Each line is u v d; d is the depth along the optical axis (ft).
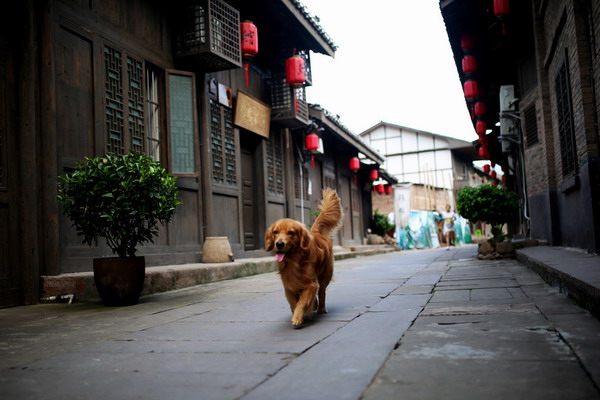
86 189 17.12
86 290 19.25
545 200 34.99
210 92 32.73
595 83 21.91
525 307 13.24
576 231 26.86
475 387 6.70
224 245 29.96
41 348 10.78
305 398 6.60
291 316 13.85
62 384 7.84
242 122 36.32
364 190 78.89
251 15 38.91
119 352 10.09
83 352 10.23
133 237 18.33
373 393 6.65
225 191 33.73
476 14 41.68
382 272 29.01
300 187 48.60
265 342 10.39
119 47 24.53
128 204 17.12
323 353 9.11
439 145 128.06
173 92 28.27
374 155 68.85
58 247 19.58
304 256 12.81
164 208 18.04
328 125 49.85
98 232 17.95
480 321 11.54
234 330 12.04
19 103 18.78
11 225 18.22
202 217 30.66
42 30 19.62
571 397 6.17
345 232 66.44
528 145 41.09
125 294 17.65
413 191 113.60
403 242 94.53
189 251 29.12
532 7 34.76
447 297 16.26
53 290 18.86
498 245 33.76
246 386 7.27
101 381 7.94
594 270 15.25
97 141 22.41
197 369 8.41
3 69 18.35
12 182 18.39
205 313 15.24
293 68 39.22
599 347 8.50
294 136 48.01
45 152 19.34
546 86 33.91
